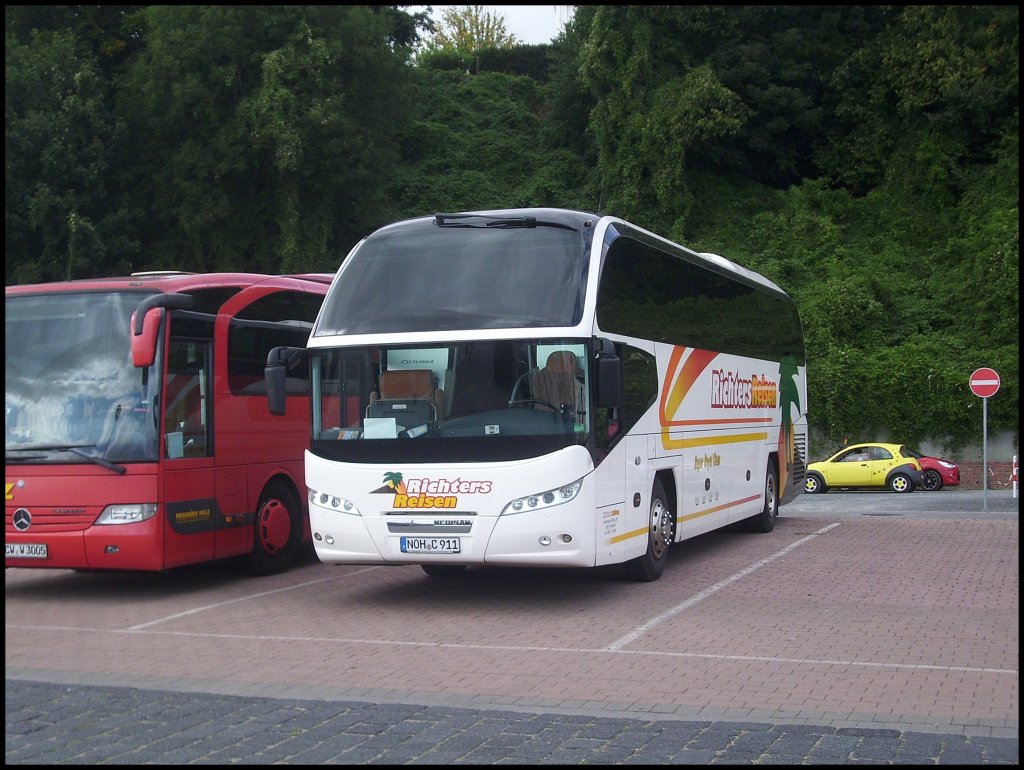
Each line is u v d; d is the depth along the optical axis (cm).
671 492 1366
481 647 932
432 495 1076
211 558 1273
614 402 1068
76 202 3944
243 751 602
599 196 5166
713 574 1359
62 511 1183
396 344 1112
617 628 1012
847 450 3453
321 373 1139
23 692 755
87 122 3975
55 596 1268
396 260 1167
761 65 5191
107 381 1209
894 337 4197
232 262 4303
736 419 1659
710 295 1562
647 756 593
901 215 4988
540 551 1060
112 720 671
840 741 624
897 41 5091
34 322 1240
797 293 4388
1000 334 4016
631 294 1233
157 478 1188
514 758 589
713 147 5169
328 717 679
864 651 902
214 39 3891
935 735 639
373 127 4431
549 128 5891
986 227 4412
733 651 905
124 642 971
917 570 1388
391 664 867
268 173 4241
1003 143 4838
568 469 1060
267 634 1004
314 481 1128
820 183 5234
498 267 1131
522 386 1079
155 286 1245
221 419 1302
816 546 1658
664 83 4938
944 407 3791
